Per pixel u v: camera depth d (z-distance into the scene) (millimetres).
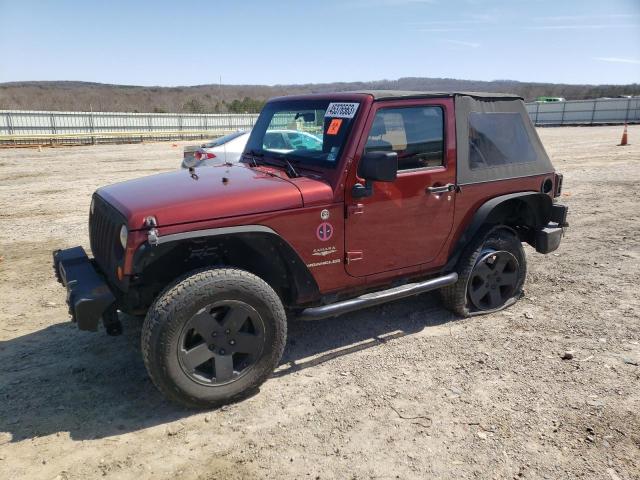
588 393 3586
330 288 3896
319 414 3406
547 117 49156
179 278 3281
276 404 3523
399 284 4328
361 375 3883
